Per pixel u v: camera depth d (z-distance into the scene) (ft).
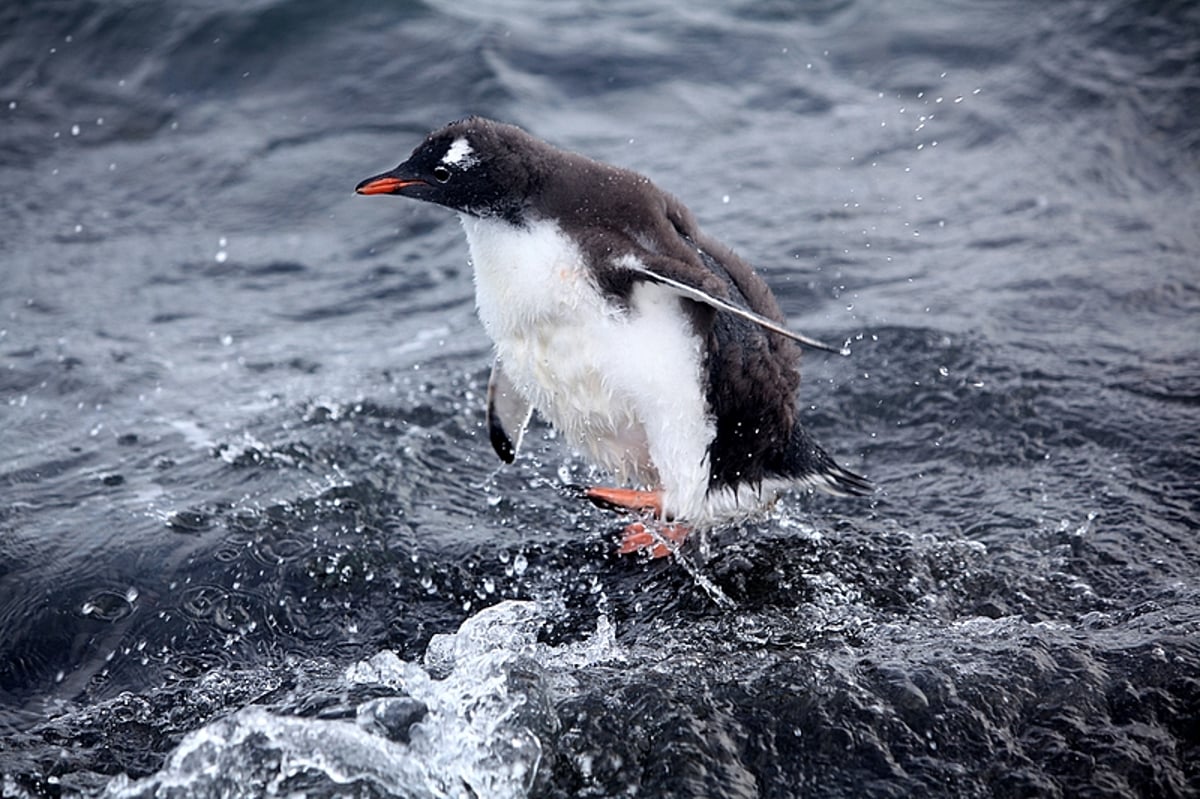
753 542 36.17
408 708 27.89
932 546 35.37
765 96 67.41
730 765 26.78
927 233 55.36
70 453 40.73
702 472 34.19
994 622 31.45
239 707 29.78
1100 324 47.65
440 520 37.47
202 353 48.11
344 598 34.30
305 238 57.47
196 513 36.88
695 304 32.45
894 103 66.33
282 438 41.04
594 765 26.84
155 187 61.16
